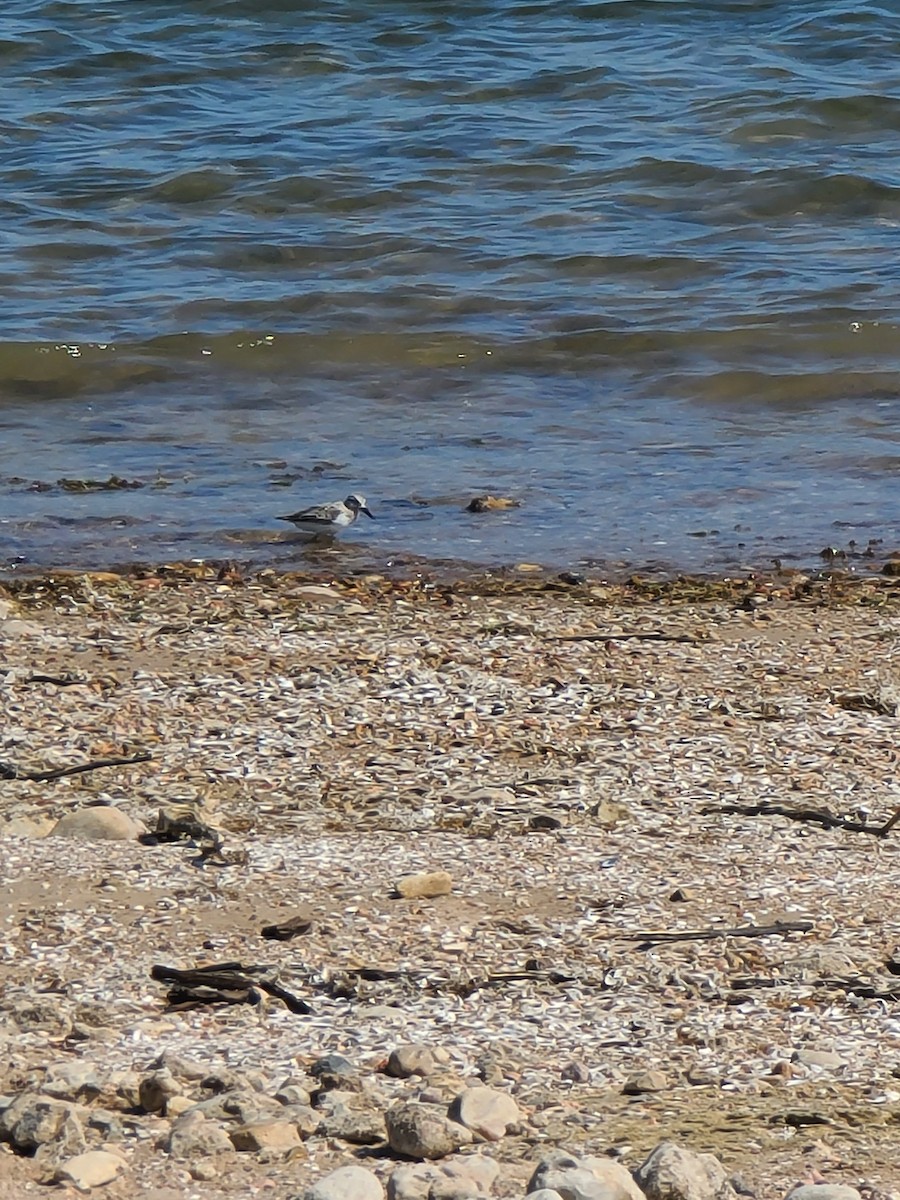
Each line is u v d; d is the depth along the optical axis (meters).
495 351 24.62
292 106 35.50
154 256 28.27
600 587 17.00
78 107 35.44
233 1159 7.14
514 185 31.45
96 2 40.50
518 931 9.70
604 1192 6.68
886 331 24.98
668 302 26.23
